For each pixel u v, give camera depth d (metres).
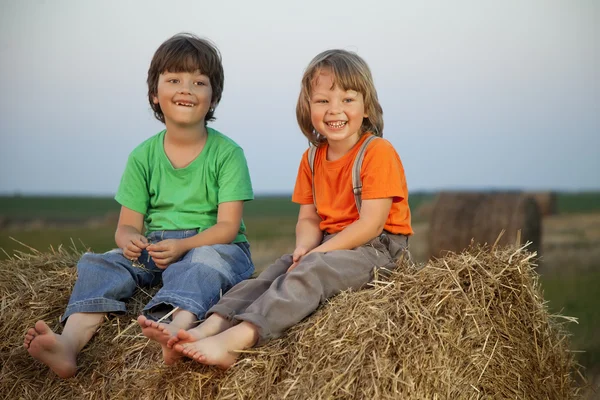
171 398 2.99
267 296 3.11
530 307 3.20
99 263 3.58
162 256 3.56
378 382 2.71
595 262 12.45
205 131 4.11
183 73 3.87
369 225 3.48
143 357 3.25
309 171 3.95
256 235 20.53
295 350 2.97
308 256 3.28
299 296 3.12
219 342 2.96
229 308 3.19
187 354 2.90
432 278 3.05
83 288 3.50
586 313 8.61
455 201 10.66
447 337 2.91
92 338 3.46
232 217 3.86
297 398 2.80
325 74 3.65
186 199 3.93
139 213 4.02
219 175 3.95
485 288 3.09
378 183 3.54
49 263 4.01
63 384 3.29
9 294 3.72
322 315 3.06
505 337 3.13
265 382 2.92
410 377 2.75
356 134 3.79
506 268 3.14
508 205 10.52
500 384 3.11
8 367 3.42
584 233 16.59
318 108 3.66
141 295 3.68
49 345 3.14
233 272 3.62
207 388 2.99
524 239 10.45
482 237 10.41
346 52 3.74
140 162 4.05
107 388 3.18
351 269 3.28
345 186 3.71
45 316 3.61
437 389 2.83
